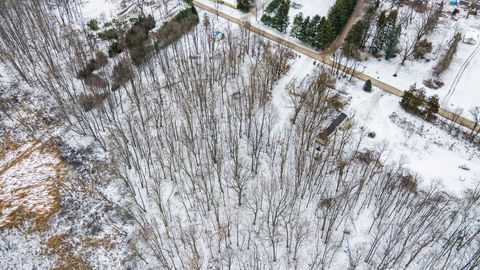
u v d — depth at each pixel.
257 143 78.81
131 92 96.56
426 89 100.06
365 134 87.19
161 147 83.88
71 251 72.44
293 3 129.50
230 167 79.62
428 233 68.88
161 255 67.56
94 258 71.06
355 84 101.06
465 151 84.88
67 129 90.88
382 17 105.75
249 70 102.44
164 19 121.31
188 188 77.31
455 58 108.75
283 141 82.25
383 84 101.25
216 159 79.75
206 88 93.88
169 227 71.75
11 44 105.25
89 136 89.31
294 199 71.75
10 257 72.19
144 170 80.94
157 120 84.69
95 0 130.75
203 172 78.31
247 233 70.88
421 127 89.12
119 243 72.19
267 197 74.56
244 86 92.94
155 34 109.31
